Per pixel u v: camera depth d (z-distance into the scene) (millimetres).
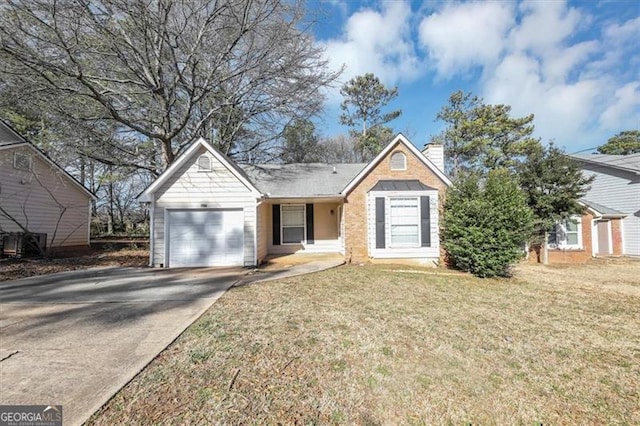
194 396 3031
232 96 16047
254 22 13570
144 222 29906
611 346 4789
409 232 12344
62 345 4164
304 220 14898
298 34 14625
